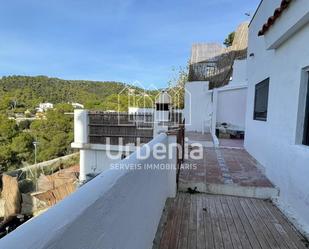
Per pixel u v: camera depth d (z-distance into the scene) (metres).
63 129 33.47
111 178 1.35
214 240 2.91
